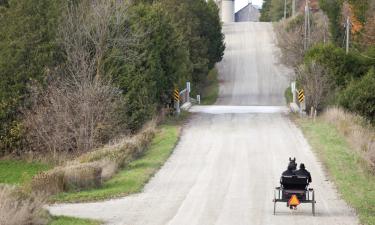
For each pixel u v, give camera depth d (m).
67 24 117.31
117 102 106.88
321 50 142.12
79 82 109.12
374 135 101.38
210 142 95.62
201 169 76.94
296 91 136.75
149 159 83.06
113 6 122.25
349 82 132.75
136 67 119.06
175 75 127.69
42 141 107.50
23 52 116.31
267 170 75.62
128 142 88.25
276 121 115.88
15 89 113.75
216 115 125.88
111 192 64.94
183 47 143.00
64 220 51.88
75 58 111.50
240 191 64.62
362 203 58.72
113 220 53.19
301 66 133.50
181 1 193.50
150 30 125.19
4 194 50.50
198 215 54.34
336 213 55.12
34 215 50.06
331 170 74.19
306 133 101.50
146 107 112.56
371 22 189.75
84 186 68.12
